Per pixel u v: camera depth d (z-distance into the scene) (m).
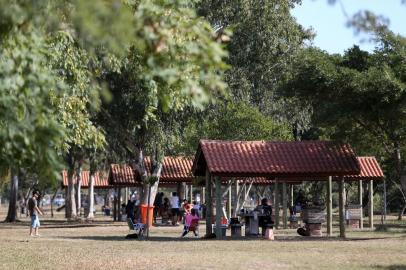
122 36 7.26
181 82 9.16
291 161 35.12
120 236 37.50
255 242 31.64
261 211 36.47
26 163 9.14
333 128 42.44
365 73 34.00
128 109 42.16
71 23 8.89
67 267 20.78
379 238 34.59
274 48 58.31
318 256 24.08
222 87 8.81
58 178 8.16
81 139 17.56
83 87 17.06
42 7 8.20
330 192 36.34
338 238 34.81
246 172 34.19
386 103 34.09
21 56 9.09
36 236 37.00
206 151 34.81
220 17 56.12
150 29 8.58
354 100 34.69
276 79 59.66
